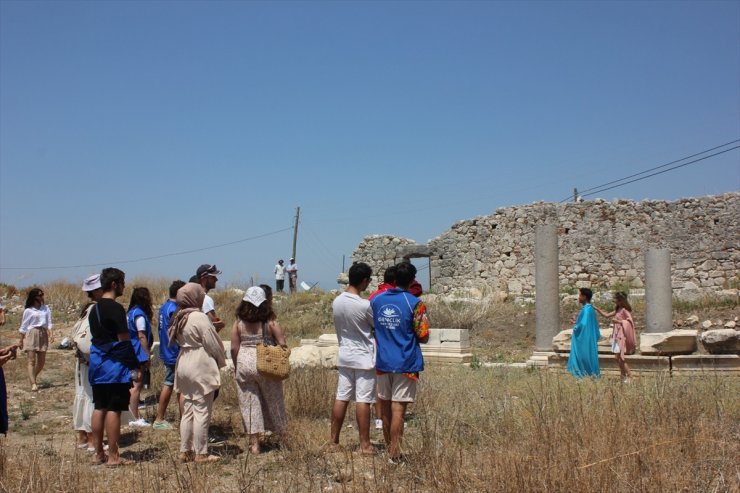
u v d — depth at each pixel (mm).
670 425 6777
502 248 27797
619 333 12328
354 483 5766
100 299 7211
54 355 16438
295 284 32781
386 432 7141
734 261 24203
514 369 13727
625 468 5762
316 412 9414
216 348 7234
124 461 7055
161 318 9164
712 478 5777
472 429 7527
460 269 28750
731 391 9203
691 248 24859
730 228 24359
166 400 9102
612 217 26047
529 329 19656
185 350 7199
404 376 6902
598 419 6941
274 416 7543
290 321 23234
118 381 7000
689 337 12312
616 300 12562
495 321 20750
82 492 5852
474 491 5723
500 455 5992
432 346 14992
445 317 20812
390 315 7023
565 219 26688
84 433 7906
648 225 25531
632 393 8414
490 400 9102
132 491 5840
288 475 6508
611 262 25891
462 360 14648
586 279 26125
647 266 15891
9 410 10469
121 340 7086
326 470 6605
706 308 19312
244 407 7457
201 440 7074
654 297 15703
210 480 6281
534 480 5410
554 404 8023
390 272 7836
